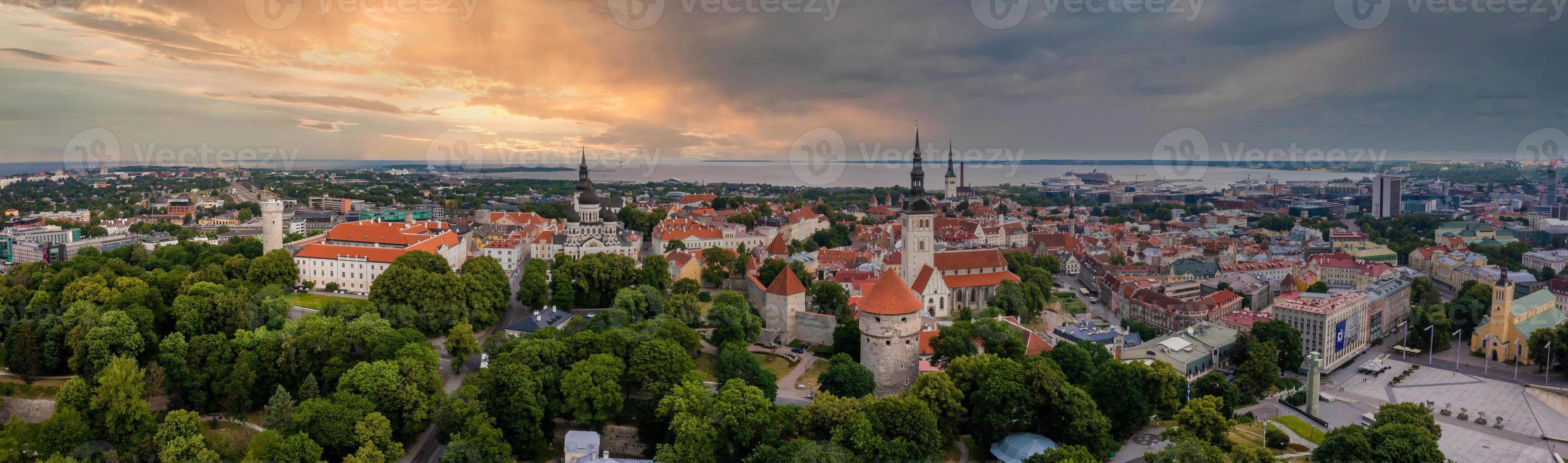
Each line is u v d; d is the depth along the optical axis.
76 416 164.00
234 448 171.12
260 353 194.12
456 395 180.25
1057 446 176.00
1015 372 184.88
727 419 168.38
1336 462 167.50
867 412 170.50
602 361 189.12
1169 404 193.88
